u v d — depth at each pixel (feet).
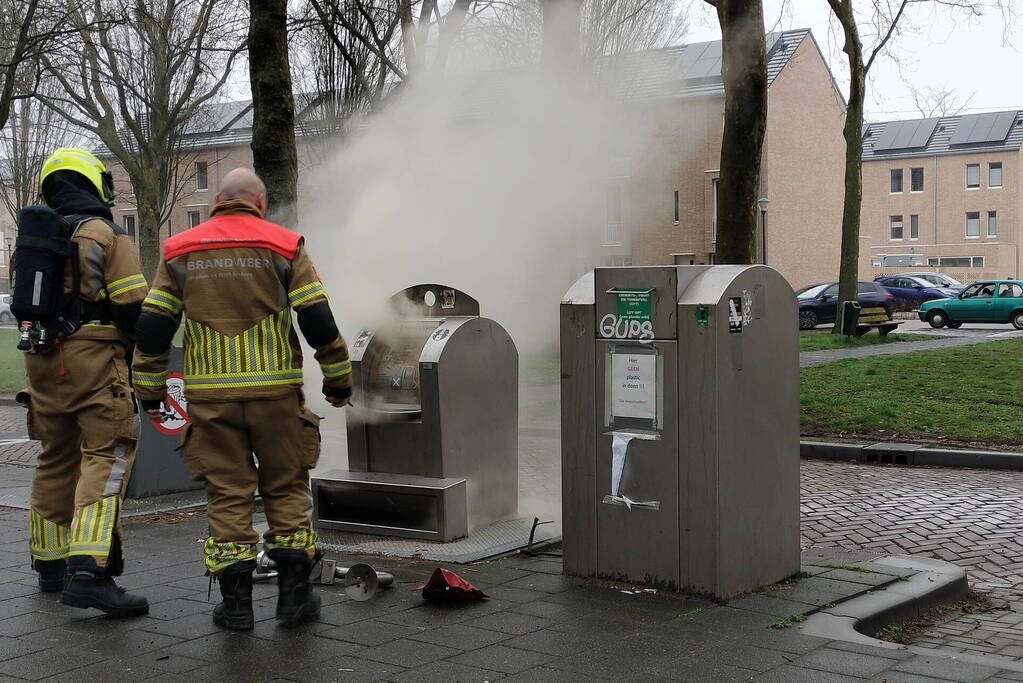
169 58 79.36
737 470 13.92
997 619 15.03
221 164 112.27
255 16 22.24
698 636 12.48
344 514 18.39
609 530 14.65
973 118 189.26
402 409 18.30
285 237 12.96
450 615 13.44
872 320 70.85
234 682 11.12
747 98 34.04
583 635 12.57
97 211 14.01
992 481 26.25
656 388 14.06
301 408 13.21
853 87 69.31
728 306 13.65
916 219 188.44
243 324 12.83
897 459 29.73
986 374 45.01
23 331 13.67
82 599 13.26
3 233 190.19
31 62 70.49
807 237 119.34
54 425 14.16
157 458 22.86
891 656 11.85
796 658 11.75
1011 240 180.45
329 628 12.96
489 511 18.83
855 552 17.20
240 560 12.88
